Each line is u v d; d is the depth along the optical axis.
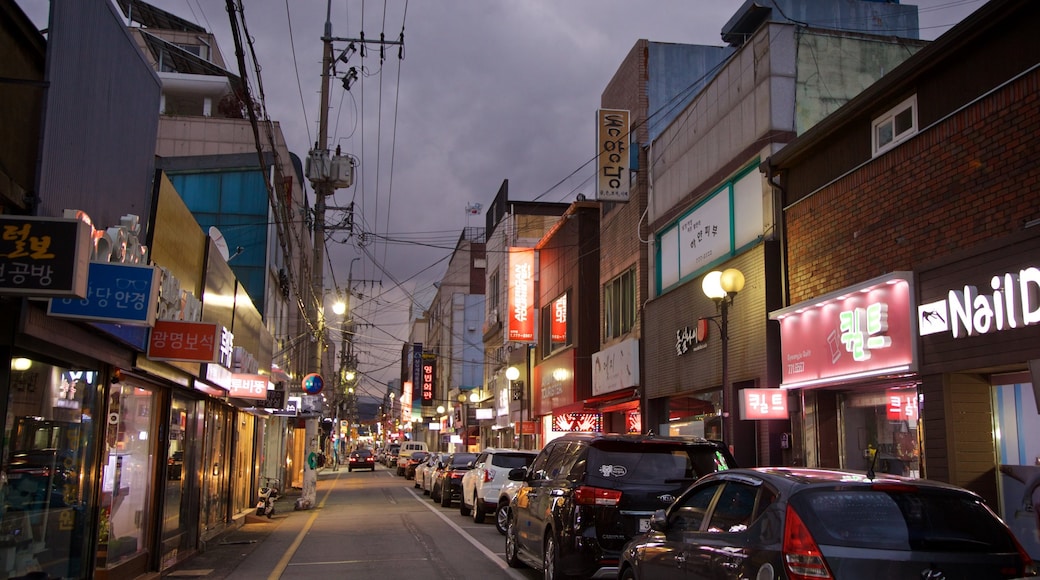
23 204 7.05
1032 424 9.88
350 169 24.09
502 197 48.44
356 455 60.62
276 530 18.06
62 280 6.34
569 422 30.45
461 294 64.44
